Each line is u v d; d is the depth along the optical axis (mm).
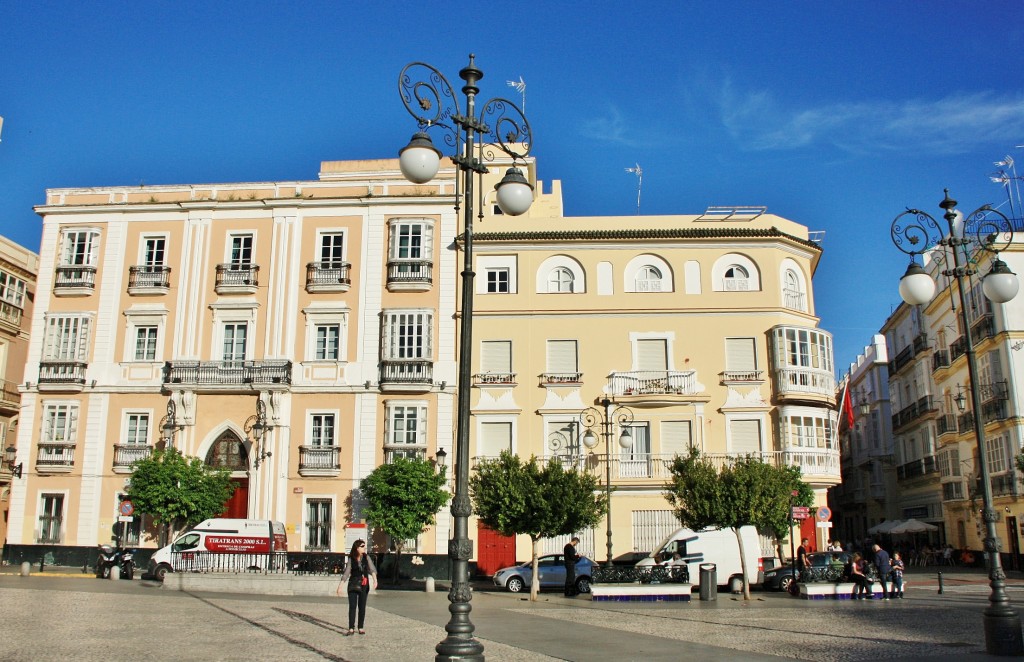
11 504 37469
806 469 35750
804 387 36562
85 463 37562
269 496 36406
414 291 38375
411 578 35406
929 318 52562
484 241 38562
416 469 33688
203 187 40344
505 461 28016
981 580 34531
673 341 37562
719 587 30375
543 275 38625
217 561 29719
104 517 37031
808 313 38938
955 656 14078
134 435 38000
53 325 39031
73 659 13336
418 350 37625
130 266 39469
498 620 19766
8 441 46781
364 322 38156
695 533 30766
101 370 38500
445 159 43375
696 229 38438
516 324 37969
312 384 37594
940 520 51000
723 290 38000
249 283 38656
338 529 36156
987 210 17766
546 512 26094
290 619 19531
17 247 46938
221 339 38594
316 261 38875
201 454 37281
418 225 39062
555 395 37219
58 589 25859
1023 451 36344
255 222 39594
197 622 18625
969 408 44625
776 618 20453
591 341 37688
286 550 33156
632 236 38344
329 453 36594
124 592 25672
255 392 37531
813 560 29500
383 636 16672
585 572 29078
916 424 54438
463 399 11414
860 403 66500
